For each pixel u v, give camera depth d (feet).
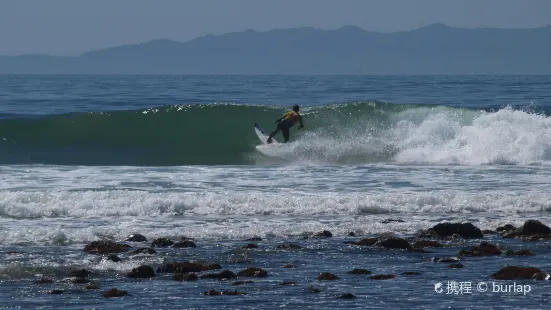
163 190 223.51
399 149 320.09
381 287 127.24
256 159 323.98
